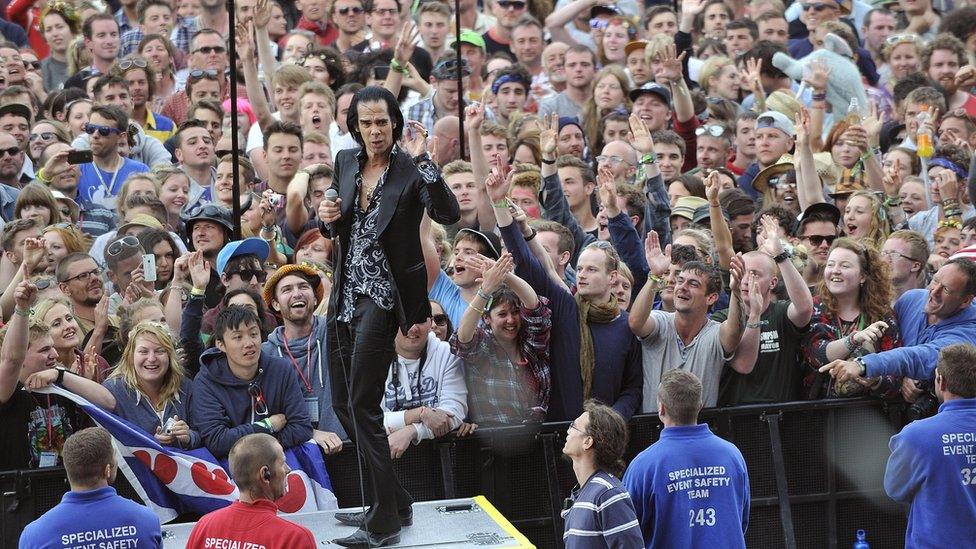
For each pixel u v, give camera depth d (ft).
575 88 105.81
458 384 62.39
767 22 117.50
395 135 51.31
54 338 60.54
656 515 53.31
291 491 58.18
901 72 109.91
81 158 80.59
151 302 63.62
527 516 62.28
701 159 95.14
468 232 66.69
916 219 84.17
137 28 117.50
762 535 63.41
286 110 94.43
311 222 79.61
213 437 58.49
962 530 56.34
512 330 62.18
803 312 64.34
